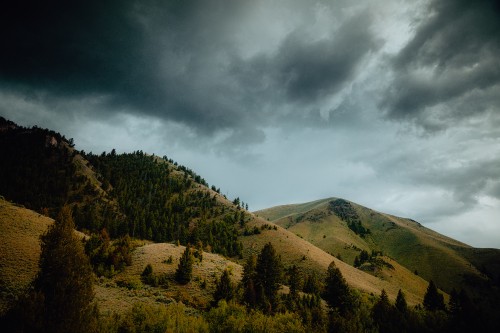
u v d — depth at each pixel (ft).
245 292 167.94
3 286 102.01
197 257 256.32
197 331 89.10
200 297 165.27
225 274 162.30
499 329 132.67
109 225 429.38
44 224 189.26
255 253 445.37
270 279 204.03
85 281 61.62
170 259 219.00
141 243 308.40
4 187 465.88
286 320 102.01
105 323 72.08
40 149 638.12
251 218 622.95
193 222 561.84
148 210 558.97
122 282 163.84
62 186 533.96
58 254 61.98
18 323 50.34
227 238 484.33
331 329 91.30
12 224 169.07
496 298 516.73
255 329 92.94
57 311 54.90
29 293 54.60
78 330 55.42
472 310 138.62
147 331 82.12
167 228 469.98
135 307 92.94
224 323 97.30
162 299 142.82
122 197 580.71
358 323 101.55
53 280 60.03
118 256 197.98
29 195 465.88
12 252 133.28
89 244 205.77
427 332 134.10
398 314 144.36
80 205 507.71
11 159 568.00
